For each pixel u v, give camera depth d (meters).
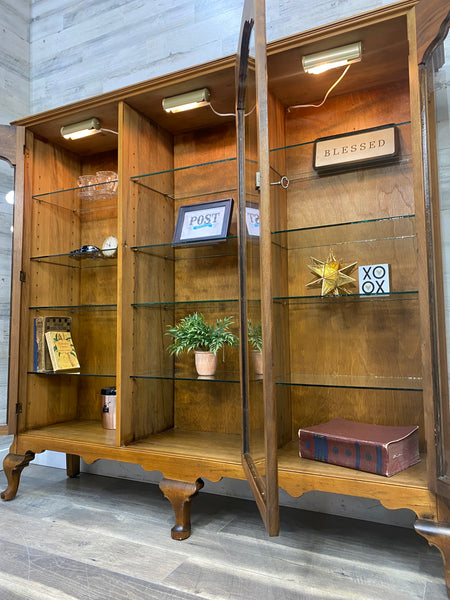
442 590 1.29
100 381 2.35
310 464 1.53
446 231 1.27
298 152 1.94
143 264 1.96
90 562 1.45
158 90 1.82
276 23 2.08
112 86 2.53
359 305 1.80
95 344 2.38
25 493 2.11
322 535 1.65
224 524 1.76
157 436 1.96
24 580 1.35
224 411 2.04
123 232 1.85
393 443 1.42
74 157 2.44
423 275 1.30
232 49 2.19
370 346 1.77
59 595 1.27
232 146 2.10
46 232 2.22
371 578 1.35
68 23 2.71
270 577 1.36
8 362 2.03
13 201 2.07
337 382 1.66
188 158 2.20
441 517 1.28
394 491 1.33
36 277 2.15
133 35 2.48
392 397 1.73
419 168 1.31
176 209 2.21
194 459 1.65
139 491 2.14
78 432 2.04
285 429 1.81
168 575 1.37
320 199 1.89
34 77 2.81
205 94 1.80
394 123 1.74
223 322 2.05
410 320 1.71
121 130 1.87
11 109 2.68
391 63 1.65
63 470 2.49
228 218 1.91
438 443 1.28
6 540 1.61
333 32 1.50
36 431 2.06
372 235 1.79
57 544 1.58
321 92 1.86
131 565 1.43
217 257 2.11
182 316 2.16
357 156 1.73
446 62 1.27
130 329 1.86
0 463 2.45
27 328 2.09
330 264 1.72
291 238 1.93
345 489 1.40
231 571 1.40
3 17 2.65
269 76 1.73
